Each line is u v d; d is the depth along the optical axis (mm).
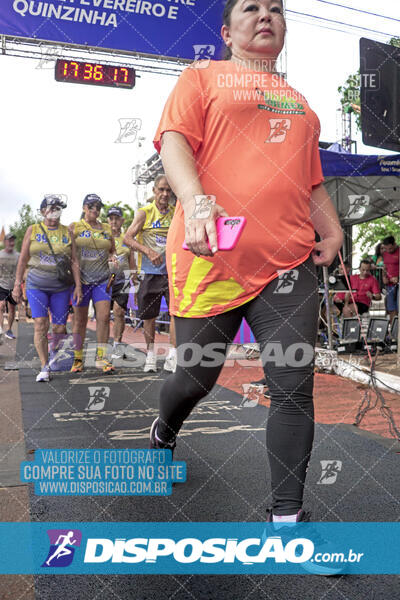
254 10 2072
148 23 7898
